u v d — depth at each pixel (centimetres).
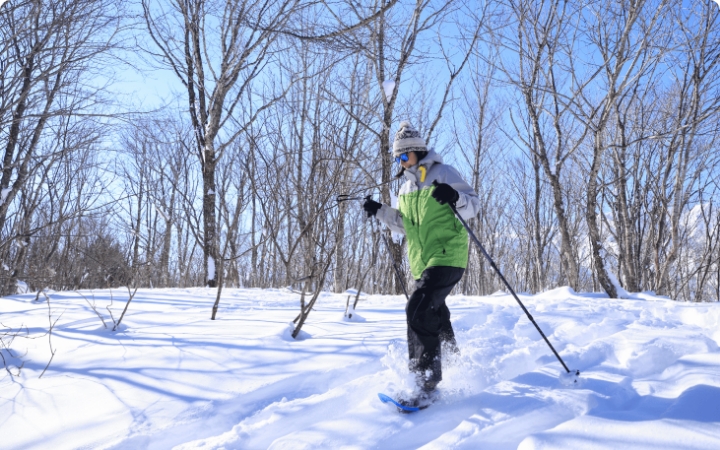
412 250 298
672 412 203
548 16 954
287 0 665
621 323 431
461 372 298
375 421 234
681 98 1203
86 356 334
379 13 665
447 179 292
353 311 461
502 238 2366
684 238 1858
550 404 234
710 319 452
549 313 492
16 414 257
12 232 757
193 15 988
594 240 869
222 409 254
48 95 592
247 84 855
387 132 760
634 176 1634
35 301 552
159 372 300
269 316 463
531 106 971
